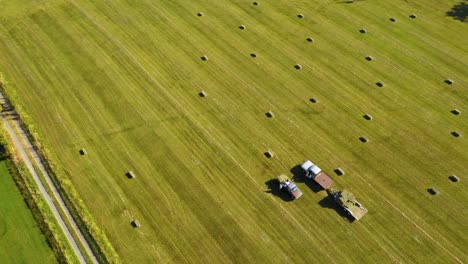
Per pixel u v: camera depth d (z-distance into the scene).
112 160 44.62
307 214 40.22
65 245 38.09
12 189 42.25
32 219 40.00
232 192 42.00
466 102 49.66
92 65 54.50
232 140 46.34
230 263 37.09
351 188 42.00
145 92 51.22
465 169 43.31
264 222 39.72
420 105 49.41
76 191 42.06
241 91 51.19
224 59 55.09
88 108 49.47
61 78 52.91
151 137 46.59
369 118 47.94
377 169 43.47
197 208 40.78
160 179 43.03
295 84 51.88
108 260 36.97
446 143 45.62
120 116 48.62
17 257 37.53
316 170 41.97
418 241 38.03
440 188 41.84
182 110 49.25
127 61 54.94
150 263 37.12
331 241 38.28
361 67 53.81
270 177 43.16
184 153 45.19
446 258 36.88
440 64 54.16
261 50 56.22
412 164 43.84
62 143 46.09
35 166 44.03
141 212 40.53
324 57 55.16
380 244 37.94
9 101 50.19
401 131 46.78
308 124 47.66
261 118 48.31
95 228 39.16
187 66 54.25
